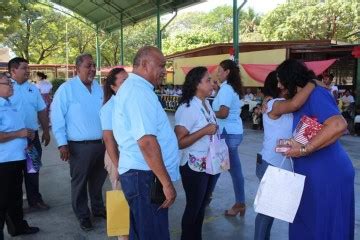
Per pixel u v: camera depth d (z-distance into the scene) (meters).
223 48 17.58
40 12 32.03
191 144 3.16
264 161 3.12
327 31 30.66
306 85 2.66
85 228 4.11
